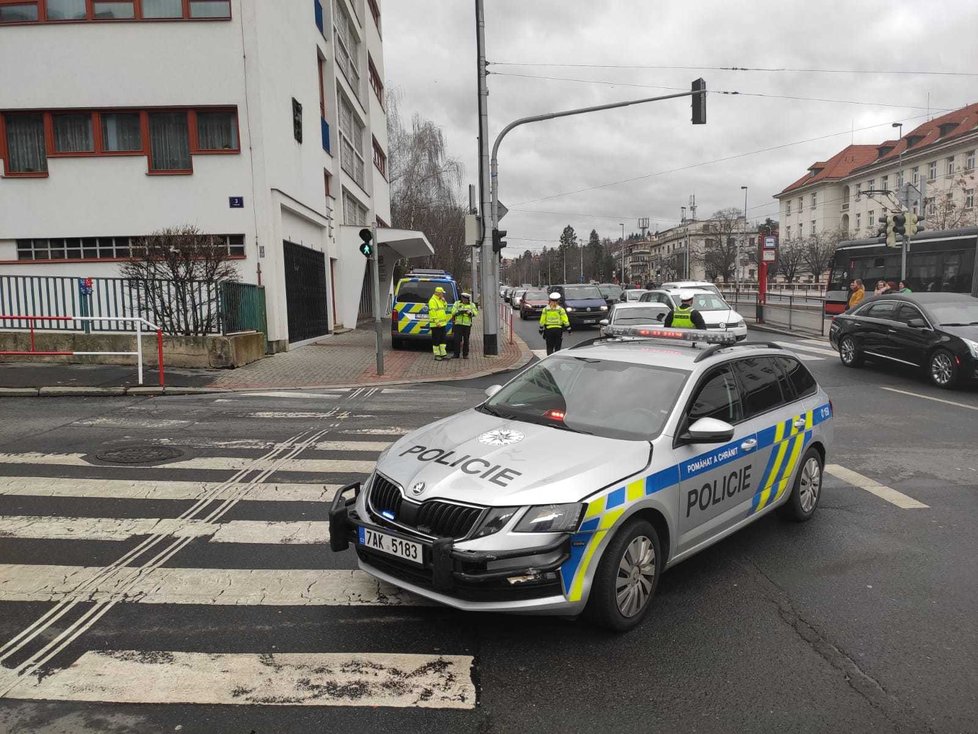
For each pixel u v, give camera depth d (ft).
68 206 53.93
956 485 22.68
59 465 23.22
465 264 213.46
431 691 10.98
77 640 12.32
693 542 14.64
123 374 42.09
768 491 17.26
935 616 13.75
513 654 12.14
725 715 10.52
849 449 27.45
